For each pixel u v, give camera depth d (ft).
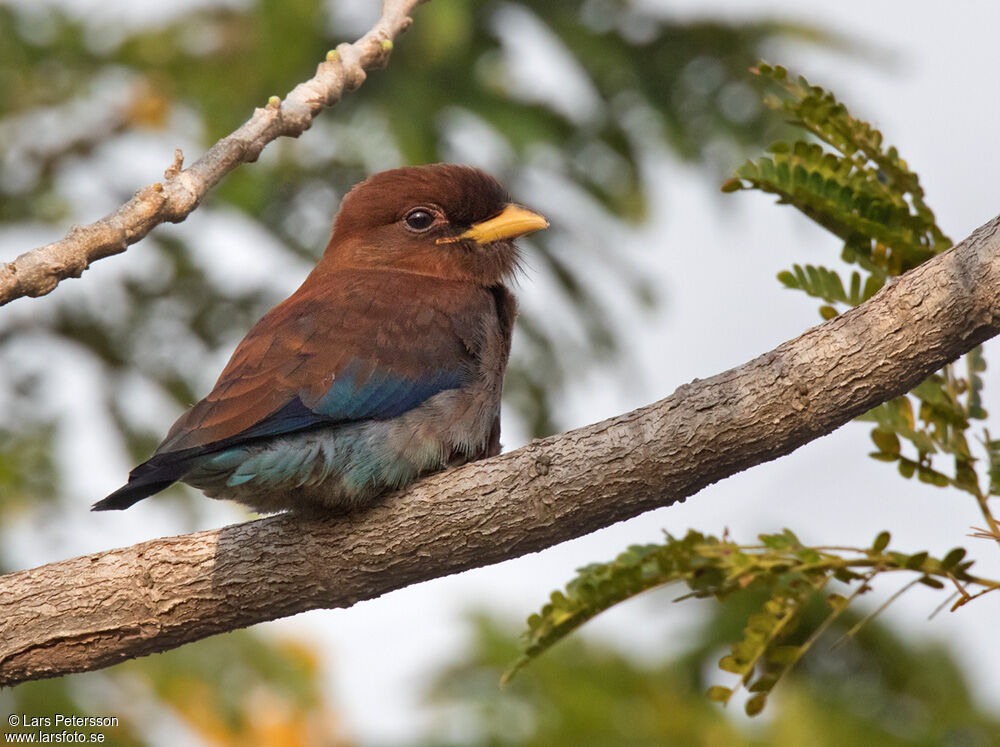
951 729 40.19
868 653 41.22
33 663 30.32
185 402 54.70
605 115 55.31
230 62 52.60
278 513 31.37
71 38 54.85
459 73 53.78
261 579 30.01
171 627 30.25
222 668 47.16
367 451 30.96
